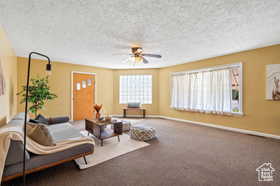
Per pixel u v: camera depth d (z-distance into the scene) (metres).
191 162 2.21
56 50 3.53
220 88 4.15
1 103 2.22
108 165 2.11
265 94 3.37
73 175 1.84
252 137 3.38
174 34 2.58
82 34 2.58
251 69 3.57
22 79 4.17
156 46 3.24
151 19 2.06
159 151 2.61
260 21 2.13
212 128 4.24
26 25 2.24
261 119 3.45
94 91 5.75
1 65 2.13
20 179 1.74
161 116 6.05
